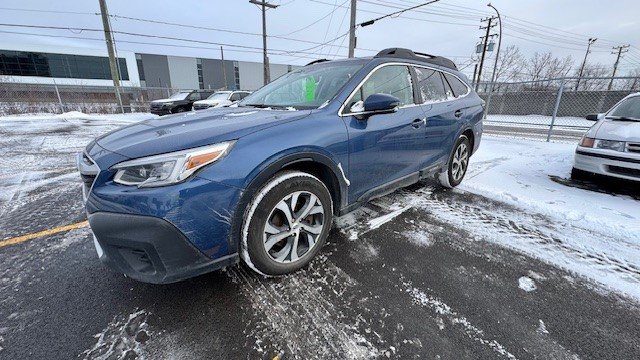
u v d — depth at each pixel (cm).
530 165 519
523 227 283
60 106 1775
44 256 230
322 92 246
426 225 284
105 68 4391
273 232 190
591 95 1689
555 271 215
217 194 160
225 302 180
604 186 406
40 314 171
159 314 171
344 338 157
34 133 902
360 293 190
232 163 165
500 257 232
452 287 197
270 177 184
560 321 169
